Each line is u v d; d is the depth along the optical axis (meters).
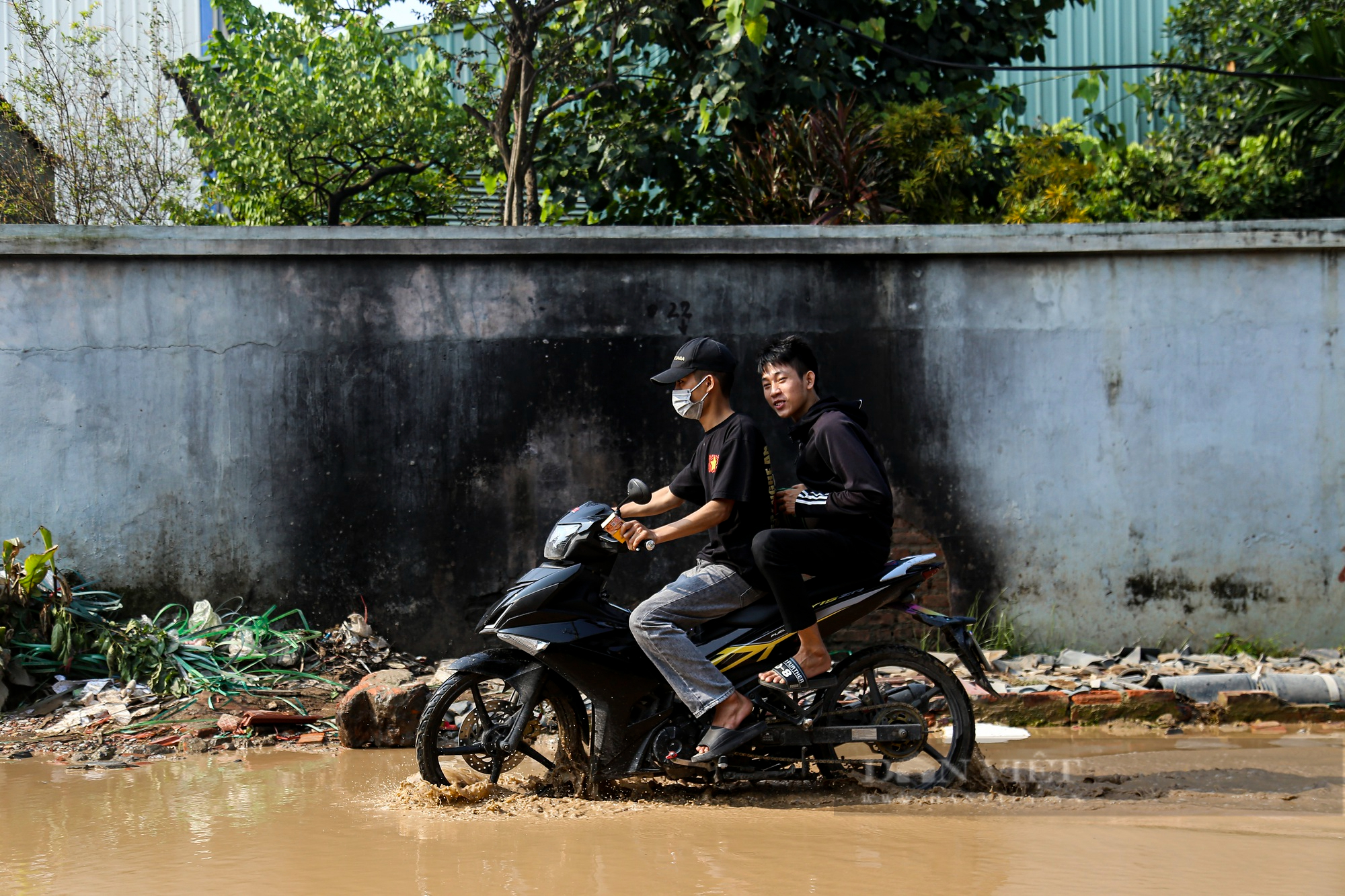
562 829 3.43
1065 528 6.84
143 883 2.82
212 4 11.48
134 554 6.44
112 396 6.46
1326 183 10.05
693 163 9.59
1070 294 6.89
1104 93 14.36
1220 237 6.85
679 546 6.70
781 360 4.14
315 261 6.57
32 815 3.61
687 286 6.74
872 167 8.39
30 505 6.40
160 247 6.43
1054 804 3.82
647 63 9.97
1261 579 6.86
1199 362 6.90
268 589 6.50
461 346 6.62
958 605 6.78
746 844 3.23
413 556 6.56
